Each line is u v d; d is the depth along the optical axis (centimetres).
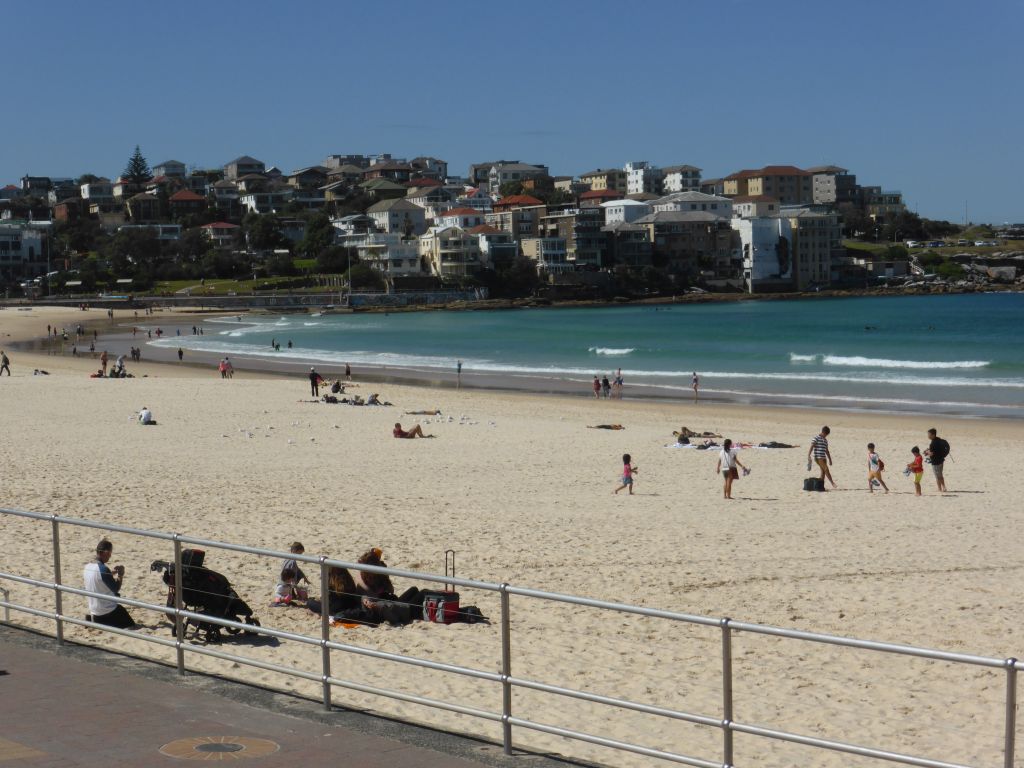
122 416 4400
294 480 2820
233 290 19875
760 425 4678
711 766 841
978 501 2695
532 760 909
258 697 1055
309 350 10219
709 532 2164
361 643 1309
